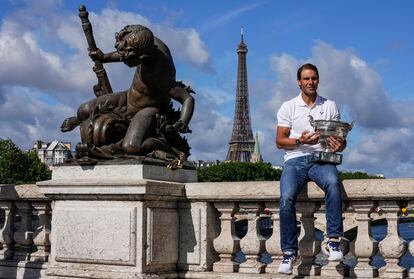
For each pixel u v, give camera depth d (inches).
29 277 398.6
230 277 339.6
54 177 359.3
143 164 335.3
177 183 352.8
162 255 342.0
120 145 351.3
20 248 419.5
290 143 308.3
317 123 305.7
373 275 312.5
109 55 382.3
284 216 303.3
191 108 364.5
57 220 355.3
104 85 384.2
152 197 333.4
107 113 360.8
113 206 338.3
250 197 338.6
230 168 4562.0
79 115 374.9
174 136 374.3
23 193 409.1
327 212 297.7
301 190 320.8
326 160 303.7
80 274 343.3
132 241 330.6
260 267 341.7
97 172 345.7
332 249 293.9
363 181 311.1
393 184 304.7
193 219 354.3
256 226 345.4
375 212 316.2
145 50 349.7
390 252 309.0
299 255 329.1
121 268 335.0
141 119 353.7
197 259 351.6
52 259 356.8
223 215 352.8
